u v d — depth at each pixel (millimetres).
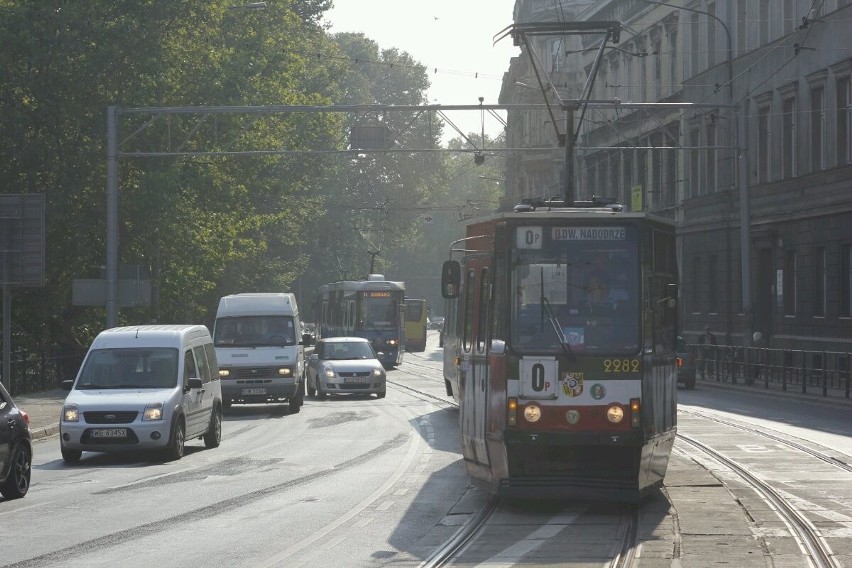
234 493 22094
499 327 19266
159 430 28328
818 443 29891
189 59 62594
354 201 134875
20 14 56406
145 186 57500
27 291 59188
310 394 55562
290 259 110438
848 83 58156
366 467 26359
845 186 57438
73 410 28344
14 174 58156
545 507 19672
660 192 85250
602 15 97438
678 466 24891
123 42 57406
